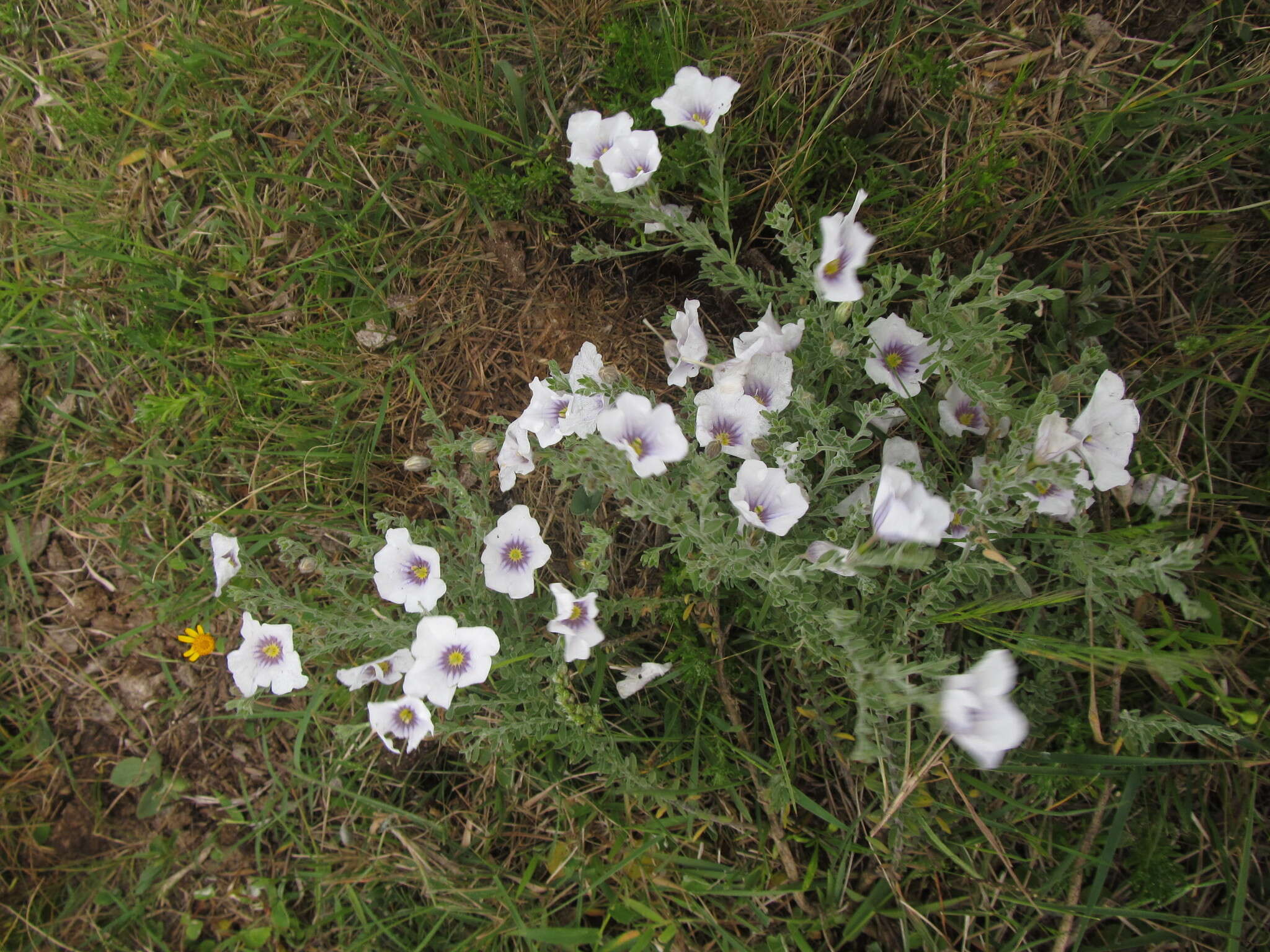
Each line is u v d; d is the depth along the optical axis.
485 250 0.41
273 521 0.41
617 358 0.40
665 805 0.36
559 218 0.40
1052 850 0.34
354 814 0.39
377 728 0.31
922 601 0.31
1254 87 0.36
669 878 0.36
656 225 0.35
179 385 0.43
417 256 0.42
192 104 0.43
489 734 0.33
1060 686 0.34
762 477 0.29
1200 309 0.37
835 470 0.33
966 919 0.34
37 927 0.40
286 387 0.41
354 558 0.41
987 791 0.33
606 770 0.34
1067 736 0.34
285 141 0.43
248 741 0.41
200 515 0.42
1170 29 0.37
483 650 0.31
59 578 0.43
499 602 0.36
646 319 0.39
